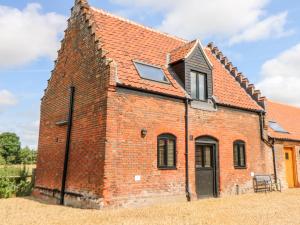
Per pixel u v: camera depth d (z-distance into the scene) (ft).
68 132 43.14
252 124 54.29
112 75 36.35
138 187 36.45
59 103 48.55
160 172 38.99
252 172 52.29
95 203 34.14
